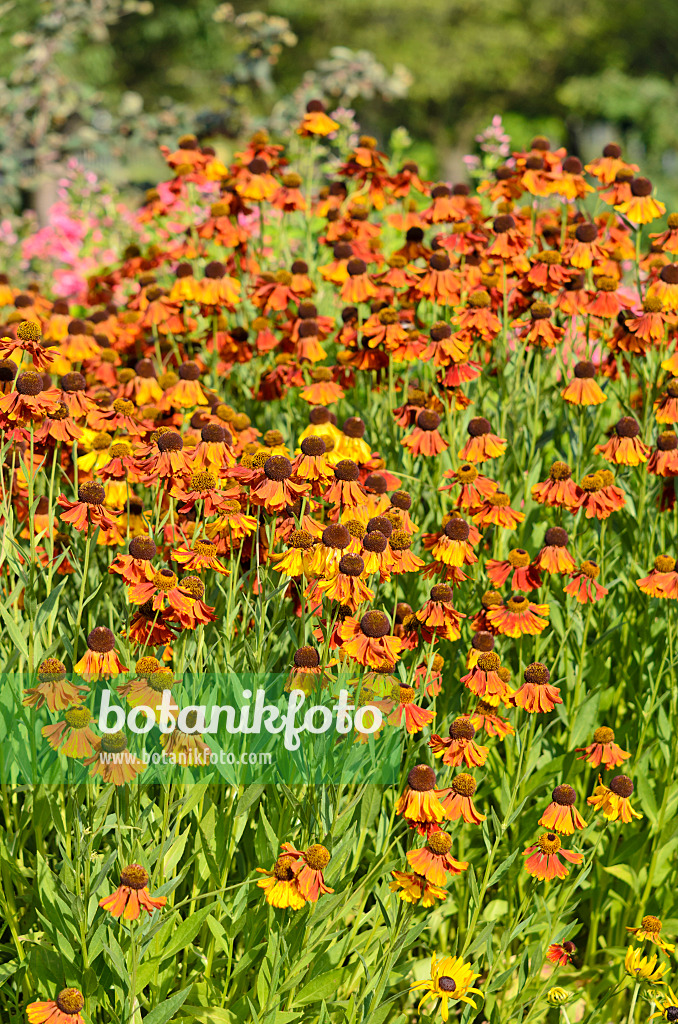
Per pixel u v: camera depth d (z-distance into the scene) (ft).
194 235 14.98
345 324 13.82
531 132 69.10
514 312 13.17
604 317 12.44
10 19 38.06
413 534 10.61
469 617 10.51
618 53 72.54
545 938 8.82
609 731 9.11
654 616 11.17
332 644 8.50
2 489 9.04
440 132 75.41
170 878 8.53
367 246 14.21
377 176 15.31
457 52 70.49
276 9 67.05
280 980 8.48
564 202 13.76
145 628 8.60
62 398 9.72
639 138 63.93
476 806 10.80
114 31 61.05
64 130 28.91
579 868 9.96
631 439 10.57
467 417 12.09
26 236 25.86
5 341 9.21
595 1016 9.55
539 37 71.20
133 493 11.93
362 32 69.87
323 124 15.60
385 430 12.59
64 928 8.09
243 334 14.19
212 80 63.93
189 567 8.63
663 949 9.00
